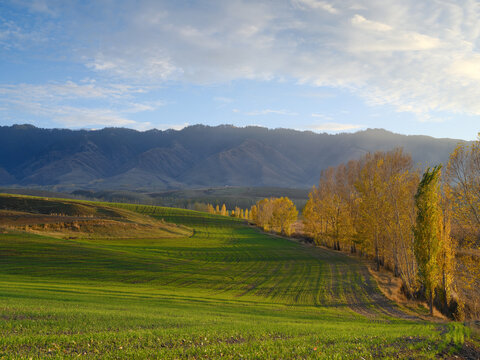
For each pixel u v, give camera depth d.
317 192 91.31
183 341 14.01
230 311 28.95
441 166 34.12
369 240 61.47
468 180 32.31
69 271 45.66
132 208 159.88
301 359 11.96
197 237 107.62
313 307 36.03
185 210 174.00
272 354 12.30
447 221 35.62
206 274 54.16
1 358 10.45
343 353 12.88
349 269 61.44
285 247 92.06
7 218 79.00
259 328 18.30
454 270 36.19
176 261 63.41
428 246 34.34
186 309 27.50
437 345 14.92
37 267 45.78
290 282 50.66
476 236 32.06
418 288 43.16
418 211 35.09
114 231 90.81
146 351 12.06
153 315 21.45
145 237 93.31
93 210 112.75
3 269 42.91
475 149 31.86
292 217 118.94
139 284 42.97
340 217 79.38
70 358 10.98
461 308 36.03
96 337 13.76
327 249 88.81
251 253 80.81
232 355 12.16
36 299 24.70
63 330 15.30
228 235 117.56
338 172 79.25
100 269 49.03
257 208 152.62
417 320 31.05
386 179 54.12
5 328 14.89
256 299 39.06
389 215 49.88
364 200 60.50
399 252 49.19
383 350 13.59
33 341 12.69
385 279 53.56
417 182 47.19
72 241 68.12
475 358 14.05
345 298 41.09
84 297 28.66
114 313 20.69
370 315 32.84
